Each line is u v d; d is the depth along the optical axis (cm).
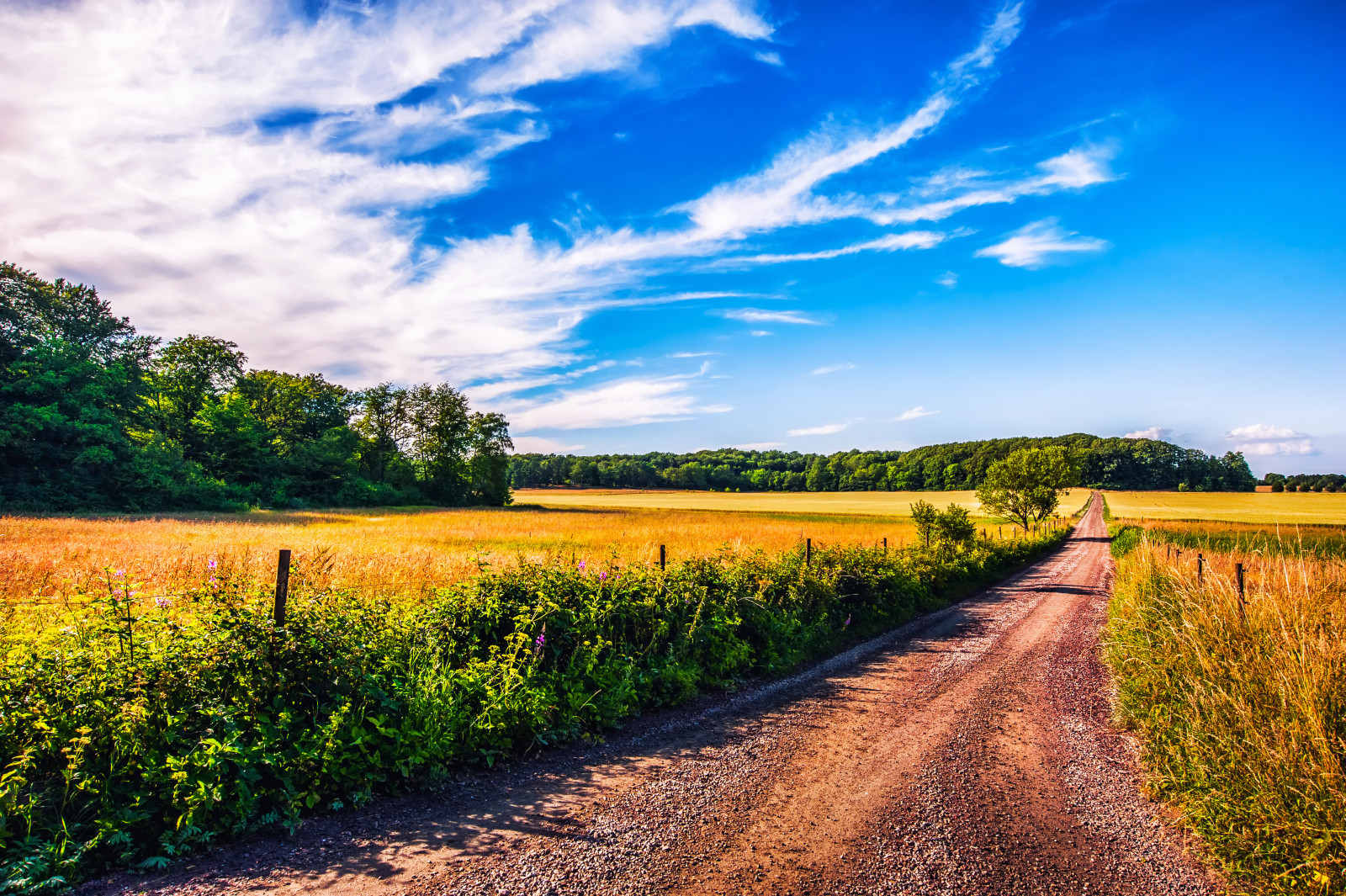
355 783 420
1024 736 582
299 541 2056
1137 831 403
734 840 377
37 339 4000
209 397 5753
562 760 507
